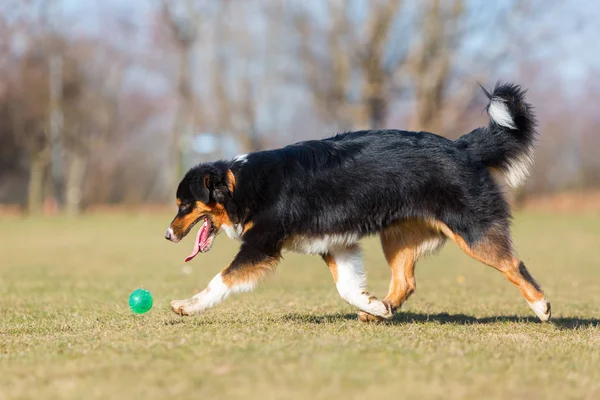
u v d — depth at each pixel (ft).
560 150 167.53
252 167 26.78
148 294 27.94
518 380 17.71
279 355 19.63
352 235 26.84
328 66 143.02
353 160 26.63
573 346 22.82
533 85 155.74
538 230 102.06
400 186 26.35
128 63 185.16
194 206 27.32
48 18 162.50
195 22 166.91
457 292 40.78
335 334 23.70
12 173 173.47
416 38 132.57
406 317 29.81
